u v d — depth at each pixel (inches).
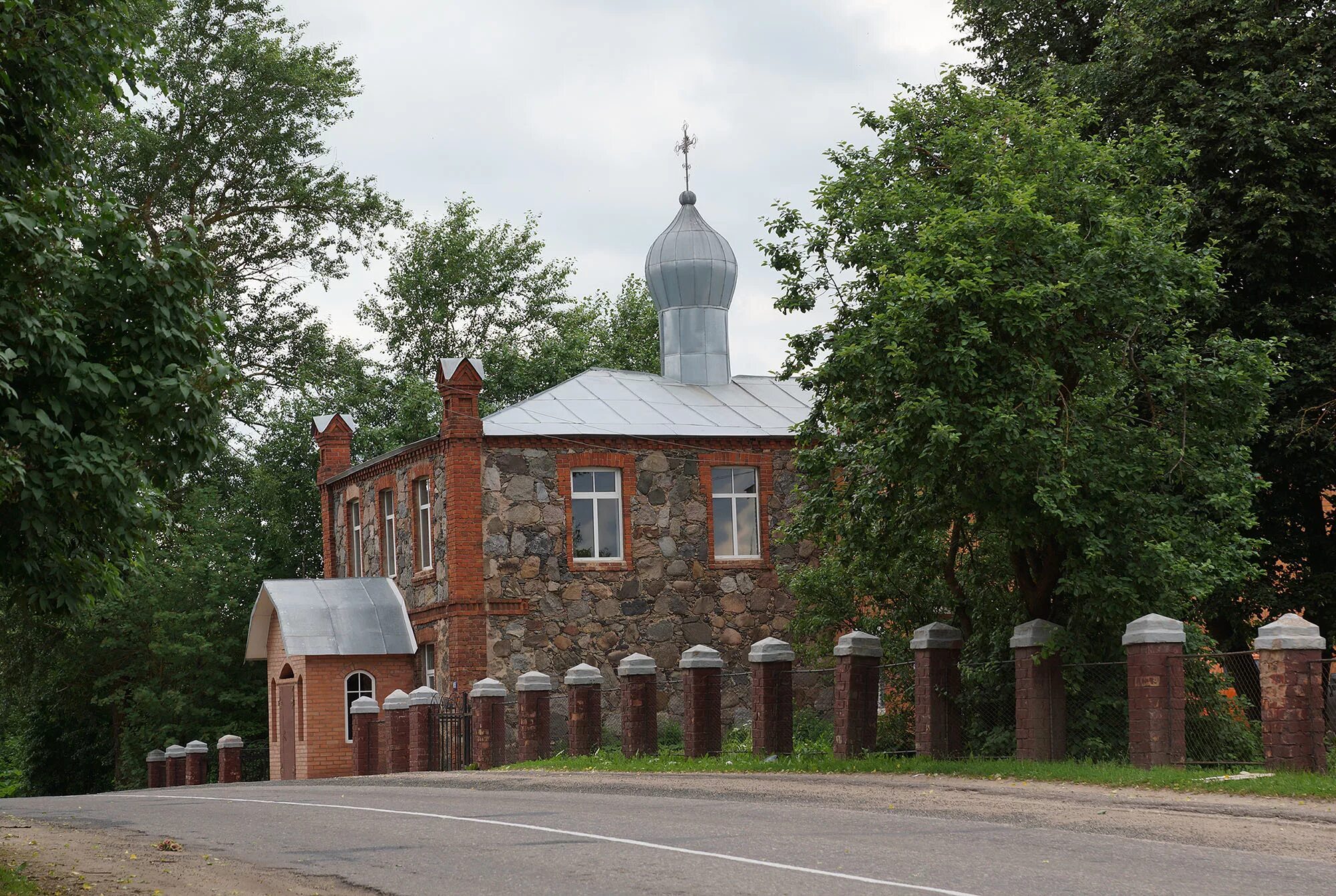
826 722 1429.6
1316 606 1143.0
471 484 1422.2
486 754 1198.9
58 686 1776.6
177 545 1823.3
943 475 829.2
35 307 477.7
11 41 501.0
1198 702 832.3
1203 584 821.9
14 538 480.7
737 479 1529.3
